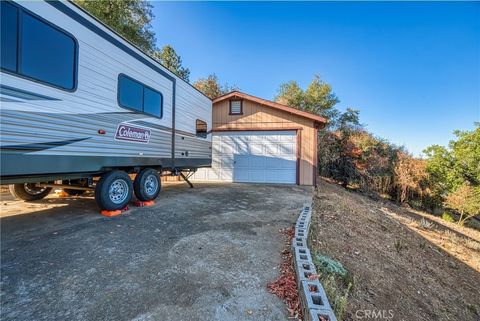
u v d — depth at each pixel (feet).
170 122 17.28
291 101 64.54
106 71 11.39
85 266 7.00
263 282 6.44
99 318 4.83
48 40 8.54
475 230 35.96
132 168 14.47
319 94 63.41
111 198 12.04
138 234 9.76
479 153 42.32
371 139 47.16
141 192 14.25
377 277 10.53
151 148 15.05
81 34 9.96
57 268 6.83
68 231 9.70
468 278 16.43
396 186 45.37
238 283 6.35
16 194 14.16
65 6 9.21
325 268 7.96
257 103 29.30
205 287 6.11
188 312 5.08
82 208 13.35
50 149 8.66
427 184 46.14
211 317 4.95
